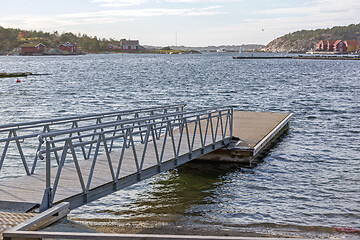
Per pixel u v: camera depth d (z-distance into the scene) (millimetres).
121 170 8539
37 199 6527
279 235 7875
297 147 15672
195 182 11406
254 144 13430
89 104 29281
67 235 4074
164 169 9484
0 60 156875
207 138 12984
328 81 52281
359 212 9148
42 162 13219
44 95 34781
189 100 32562
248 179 11711
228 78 56844
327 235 7922
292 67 92500
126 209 9273
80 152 14391
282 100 32406
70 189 7156
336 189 10789
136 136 16734
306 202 9805
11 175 11766
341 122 21656
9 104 28672
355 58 151625
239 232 8016
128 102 30750
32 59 171125
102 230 8016
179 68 87125
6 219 5539
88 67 93625
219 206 9523
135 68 87562
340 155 14461
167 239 3838
